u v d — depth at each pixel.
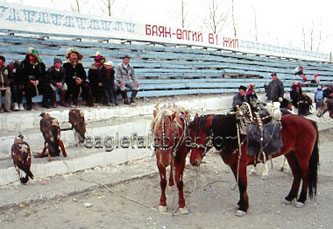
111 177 7.79
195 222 5.82
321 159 10.21
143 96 13.55
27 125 9.19
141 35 16.80
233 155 6.20
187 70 16.77
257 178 8.26
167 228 5.58
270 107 6.59
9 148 7.91
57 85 10.19
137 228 5.56
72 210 6.20
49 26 13.42
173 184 7.29
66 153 8.20
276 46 25.64
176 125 5.88
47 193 6.54
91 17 14.74
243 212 6.06
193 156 6.08
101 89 11.41
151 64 15.50
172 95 14.82
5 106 9.26
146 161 9.34
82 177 7.70
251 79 19.11
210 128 6.09
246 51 23.14
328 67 29.77
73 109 8.75
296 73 23.64
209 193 7.21
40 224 5.63
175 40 18.45
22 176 6.96
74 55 10.71
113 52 14.76
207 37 20.28
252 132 6.16
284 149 6.52
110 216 6.00
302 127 6.52
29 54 9.67
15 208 6.06
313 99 20.25
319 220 5.89
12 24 12.42
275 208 6.43
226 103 15.73
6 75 9.18
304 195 6.53
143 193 7.14
